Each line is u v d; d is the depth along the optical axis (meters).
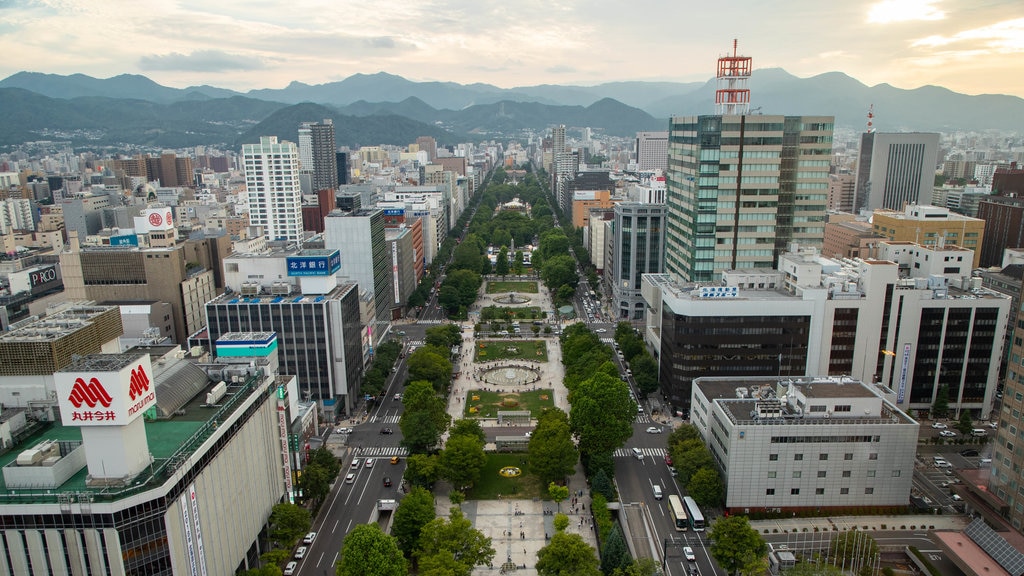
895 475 194.75
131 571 130.12
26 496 126.88
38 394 184.62
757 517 195.12
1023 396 175.12
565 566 160.88
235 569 162.00
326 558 179.88
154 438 151.62
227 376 185.00
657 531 191.25
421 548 174.50
